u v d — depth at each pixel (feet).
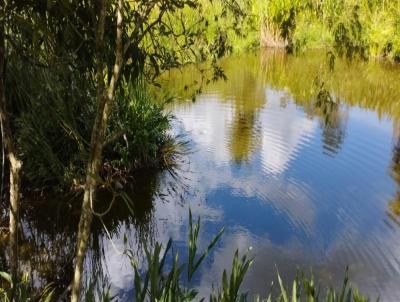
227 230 18.43
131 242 17.46
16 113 19.48
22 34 8.00
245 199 21.29
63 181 20.04
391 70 55.57
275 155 26.99
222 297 8.43
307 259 16.43
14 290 8.97
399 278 15.34
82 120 19.33
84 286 14.37
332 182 23.26
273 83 48.14
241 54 66.28
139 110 23.85
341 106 38.81
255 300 9.73
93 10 6.25
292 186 22.80
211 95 41.52
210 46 10.52
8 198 17.47
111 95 6.37
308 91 44.06
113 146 22.68
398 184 23.11
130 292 14.16
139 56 7.55
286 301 8.00
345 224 19.04
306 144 28.99
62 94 11.57
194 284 14.60
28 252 16.22
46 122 19.07
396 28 60.03
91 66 7.88
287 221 19.22
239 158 26.48
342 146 28.60
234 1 10.30
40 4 6.90
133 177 22.91
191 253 8.29
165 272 15.15
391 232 18.43
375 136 30.73
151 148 24.34
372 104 39.86
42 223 18.30
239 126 32.68
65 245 16.97
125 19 7.06
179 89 39.42
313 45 64.54
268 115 35.68
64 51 7.23
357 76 51.13
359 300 8.00
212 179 23.50
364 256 16.69
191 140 29.27
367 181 23.43
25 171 19.54
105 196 20.72
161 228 18.56
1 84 7.82
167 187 22.29
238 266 8.21
